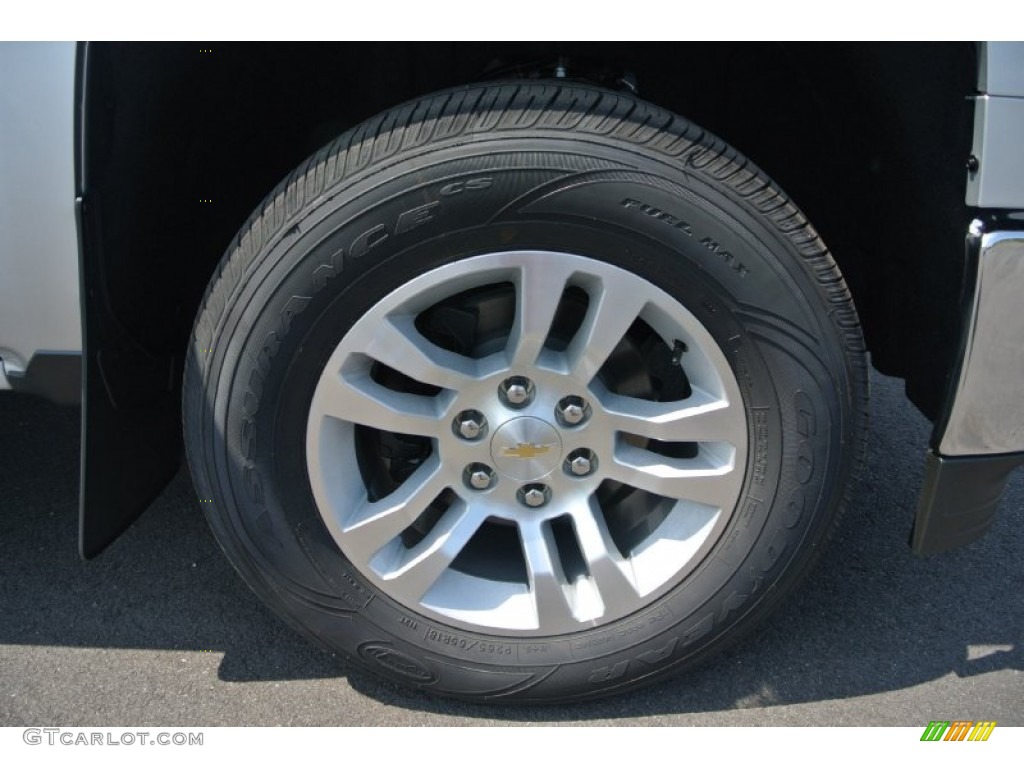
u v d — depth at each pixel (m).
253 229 1.51
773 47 1.86
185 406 1.63
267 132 1.97
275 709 1.78
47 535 2.24
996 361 1.55
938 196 1.60
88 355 1.52
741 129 2.07
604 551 1.66
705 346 1.56
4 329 1.60
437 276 1.50
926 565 2.20
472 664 1.73
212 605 2.04
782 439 1.62
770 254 1.51
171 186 1.74
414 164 1.44
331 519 1.63
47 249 1.54
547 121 1.45
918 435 2.75
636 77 1.87
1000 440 1.63
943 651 1.94
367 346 1.53
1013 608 2.06
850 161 1.94
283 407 1.56
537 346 1.53
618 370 1.70
